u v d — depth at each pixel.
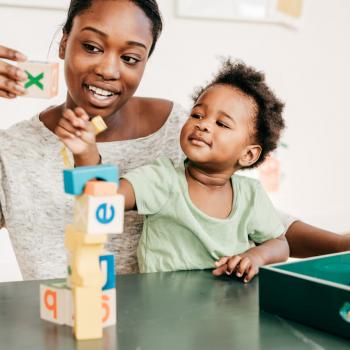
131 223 1.23
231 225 1.14
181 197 1.12
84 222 0.70
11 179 1.18
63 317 0.74
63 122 1.00
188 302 0.84
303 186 3.21
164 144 1.29
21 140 1.21
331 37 3.18
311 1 3.07
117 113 1.24
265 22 2.92
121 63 1.16
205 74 2.79
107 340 0.70
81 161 1.02
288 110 3.09
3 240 2.41
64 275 1.21
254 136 1.19
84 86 1.15
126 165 1.25
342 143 3.32
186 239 1.12
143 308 0.81
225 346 0.69
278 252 1.13
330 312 0.73
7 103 2.33
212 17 2.74
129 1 1.15
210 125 1.13
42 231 1.20
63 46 1.21
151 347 0.68
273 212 1.21
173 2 2.65
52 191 1.19
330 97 3.23
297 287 0.76
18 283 0.91
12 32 2.31
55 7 2.35
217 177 1.16
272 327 0.75
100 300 0.70
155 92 2.68
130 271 1.23
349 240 1.18
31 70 1.16
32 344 0.68
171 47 2.68
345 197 3.38
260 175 3.01
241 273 0.97
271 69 2.99
